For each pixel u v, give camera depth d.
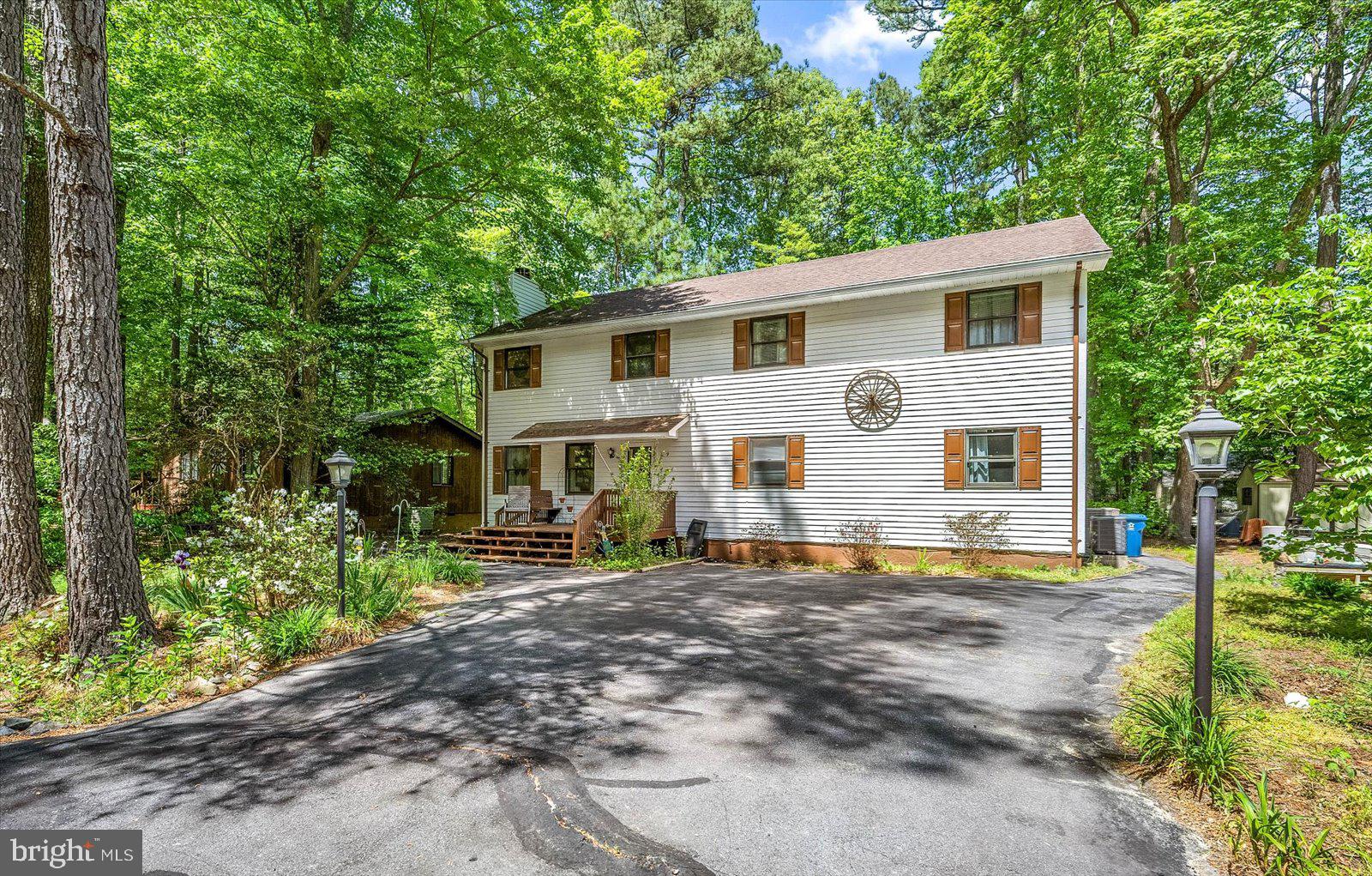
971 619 7.45
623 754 4.07
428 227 15.07
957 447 12.25
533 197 14.92
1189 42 13.95
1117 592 9.08
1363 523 11.46
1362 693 4.52
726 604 8.55
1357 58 15.42
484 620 7.77
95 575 6.01
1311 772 3.48
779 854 2.99
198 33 11.99
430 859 3.00
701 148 29.39
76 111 6.03
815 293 13.34
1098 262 10.94
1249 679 4.80
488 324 20.11
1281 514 17.62
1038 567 11.36
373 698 5.19
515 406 17.80
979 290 12.34
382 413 19.16
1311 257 17.16
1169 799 3.42
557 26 13.74
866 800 3.47
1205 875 2.79
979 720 4.52
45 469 9.98
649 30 27.77
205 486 13.72
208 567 7.51
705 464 14.98
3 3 7.45
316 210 12.83
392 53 13.42
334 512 8.56
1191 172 17.28
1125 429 17.14
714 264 27.59
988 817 3.27
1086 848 3.00
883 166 25.47
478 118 13.18
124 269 13.02
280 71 12.28
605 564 12.77
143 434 12.55
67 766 4.04
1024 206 21.80
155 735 4.52
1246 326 6.38
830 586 9.98
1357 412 5.66
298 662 6.22
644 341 16.03
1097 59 16.33
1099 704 4.77
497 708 4.91
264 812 3.44
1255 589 8.66
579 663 5.99
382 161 14.21
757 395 14.45
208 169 12.14
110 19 11.55
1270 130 17.16
